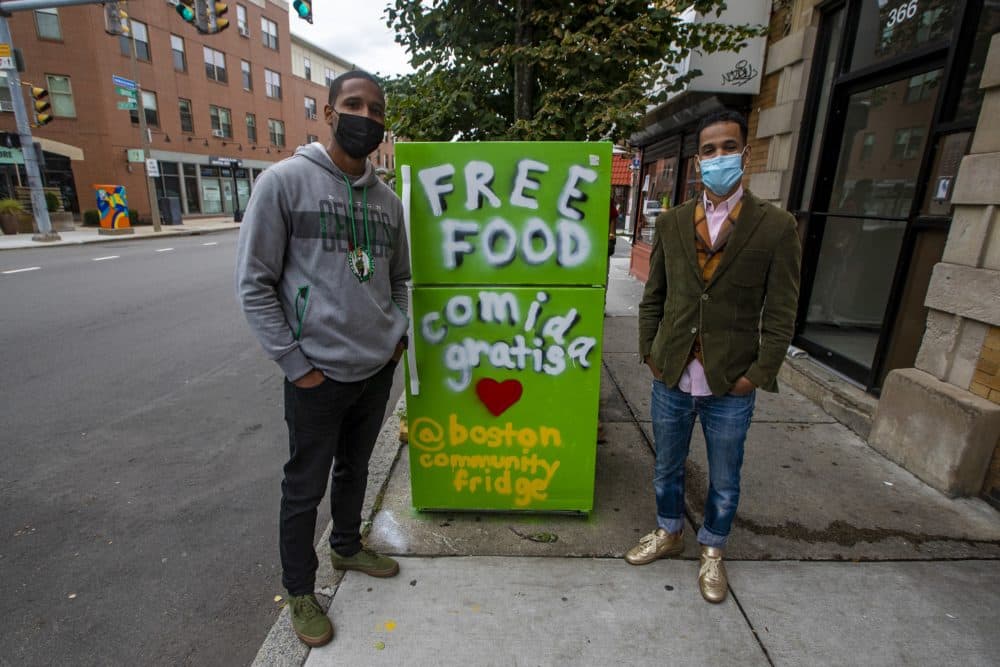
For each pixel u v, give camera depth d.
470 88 3.54
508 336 2.42
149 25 21.75
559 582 2.24
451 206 2.30
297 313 1.78
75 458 3.42
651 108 7.11
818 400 3.92
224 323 6.69
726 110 1.90
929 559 2.35
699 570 2.24
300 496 1.93
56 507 2.90
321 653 1.91
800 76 4.38
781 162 4.67
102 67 20.00
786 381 4.36
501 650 1.92
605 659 1.88
